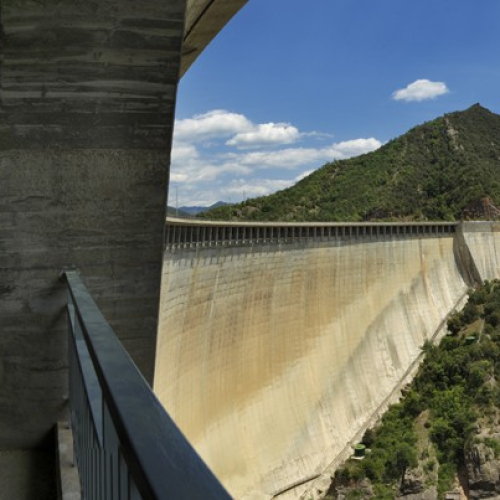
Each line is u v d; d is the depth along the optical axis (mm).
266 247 49656
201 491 1831
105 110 7922
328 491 52000
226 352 43531
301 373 53438
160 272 8672
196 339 39250
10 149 7902
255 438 44969
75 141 7984
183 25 7590
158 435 2305
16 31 7348
